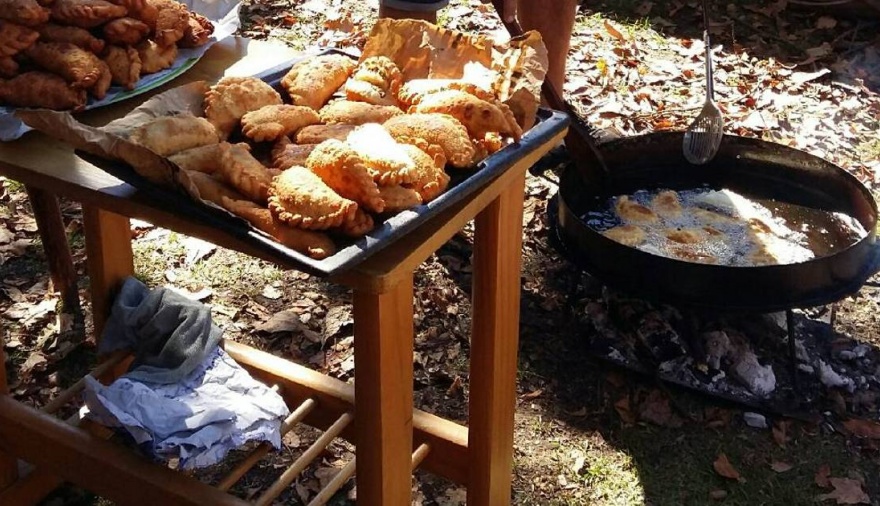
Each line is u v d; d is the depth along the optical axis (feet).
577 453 7.22
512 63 5.24
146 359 5.82
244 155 4.33
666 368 7.81
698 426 7.45
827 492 6.91
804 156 8.66
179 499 5.19
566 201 8.07
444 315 8.70
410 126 4.60
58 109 5.16
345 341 8.38
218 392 5.50
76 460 5.53
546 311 8.65
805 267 7.02
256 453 5.46
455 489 6.88
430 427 6.03
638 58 13.65
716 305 7.15
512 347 5.78
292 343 8.32
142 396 5.22
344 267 3.71
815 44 14.21
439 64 5.51
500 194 5.10
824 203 8.65
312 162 4.17
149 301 6.05
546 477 7.00
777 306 7.14
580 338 8.24
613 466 7.11
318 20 14.26
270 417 5.49
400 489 5.06
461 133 4.61
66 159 4.71
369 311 4.38
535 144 4.84
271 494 5.23
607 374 7.95
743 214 8.53
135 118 4.76
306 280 9.16
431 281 9.08
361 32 13.82
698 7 15.20
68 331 8.25
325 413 6.08
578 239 7.70
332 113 4.99
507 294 5.54
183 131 4.46
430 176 4.30
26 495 6.40
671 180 9.15
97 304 6.55
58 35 5.37
